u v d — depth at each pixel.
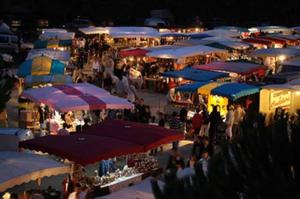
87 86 16.92
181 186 4.25
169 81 23.70
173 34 36.00
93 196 11.01
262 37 35.12
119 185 11.72
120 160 13.78
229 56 30.53
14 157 9.59
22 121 17.41
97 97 15.53
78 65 30.95
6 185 8.60
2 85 9.61
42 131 16.53
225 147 4.35
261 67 22.05
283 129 4.09
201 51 26.69
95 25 58.09
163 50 26.81
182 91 18.59
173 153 12.41
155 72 28.09
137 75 27.69
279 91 17.64
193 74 21.02
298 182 3.87
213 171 4.24
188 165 11.98
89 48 35.94
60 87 16.50
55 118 16.97
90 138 11.37
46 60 19.81
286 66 22.67
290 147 3.98
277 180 3.92
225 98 18.73
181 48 27.39
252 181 4.02
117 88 21.94
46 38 34.09
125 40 39.84
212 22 60.72
